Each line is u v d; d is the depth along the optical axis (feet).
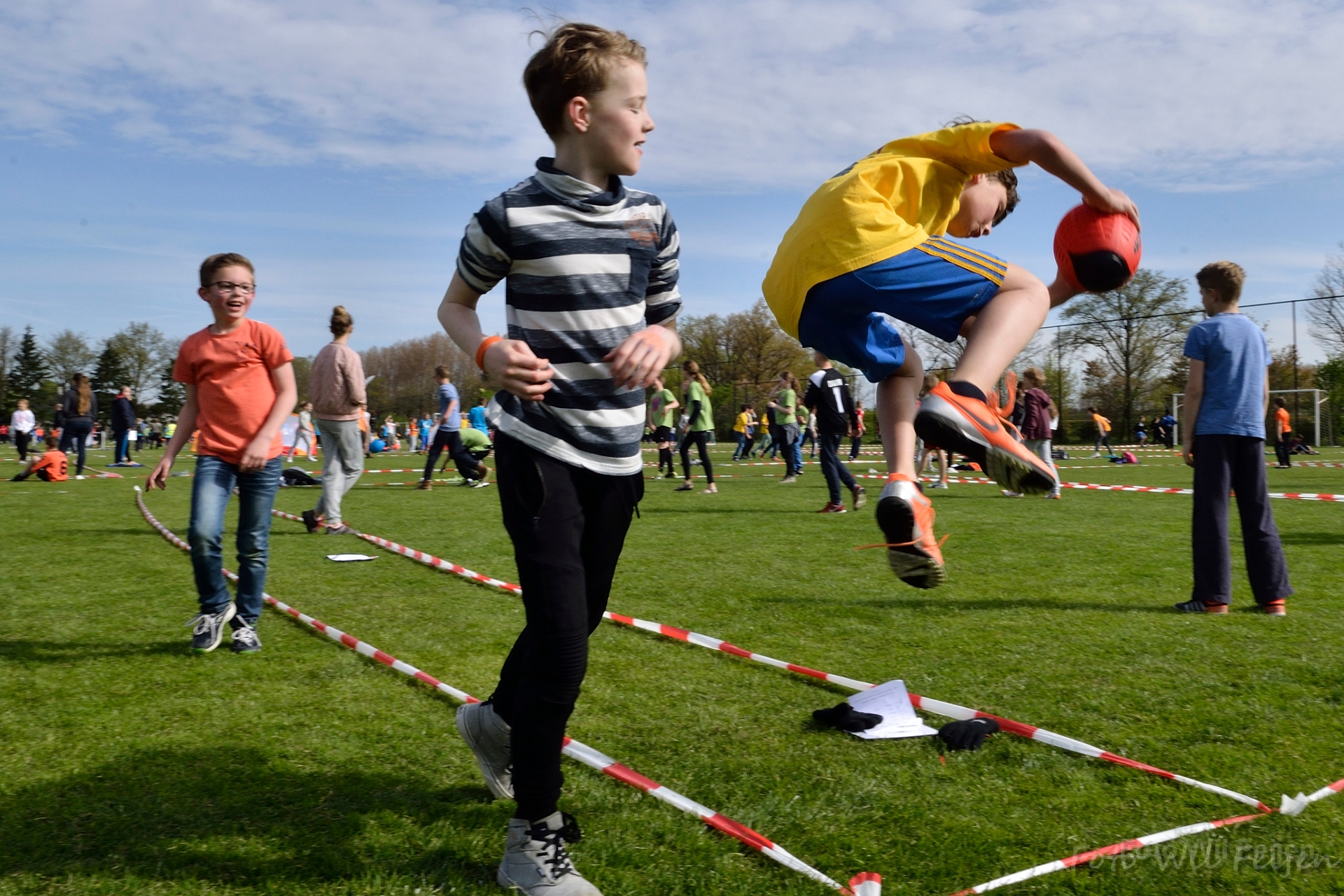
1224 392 15.90
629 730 10.24
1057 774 8.89
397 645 14.08
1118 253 8.20
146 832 7.78
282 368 13.82
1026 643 13.93
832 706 11.02
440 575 20.31
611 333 6.95
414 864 7.23
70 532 27.66
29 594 17.88
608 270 6.93
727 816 8.05
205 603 13.64
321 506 27.99
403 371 274.77
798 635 14.58
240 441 13.60
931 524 8.20
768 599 17.35
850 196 7.73
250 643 13.66
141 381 223.30
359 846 7.54
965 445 7.34
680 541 25.58
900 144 8.18
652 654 13.39
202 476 13.50
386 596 17.85
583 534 7.20
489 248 6.88
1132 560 21.86
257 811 8.19
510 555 23.40
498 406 7.13
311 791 8.62
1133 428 149.38
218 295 13.29
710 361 199.82
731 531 28.02
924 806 8.22
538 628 6.79
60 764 9.24
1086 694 11.34
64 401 55.77
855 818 8.00
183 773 9.02
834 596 17.62
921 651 13.55
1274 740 9.73
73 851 7.43
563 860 6.79
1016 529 28.09
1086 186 7.91
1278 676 12.00
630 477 7.22
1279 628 14.78
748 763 9.26
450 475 61.05
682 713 10.78
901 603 16.99
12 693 11.60
